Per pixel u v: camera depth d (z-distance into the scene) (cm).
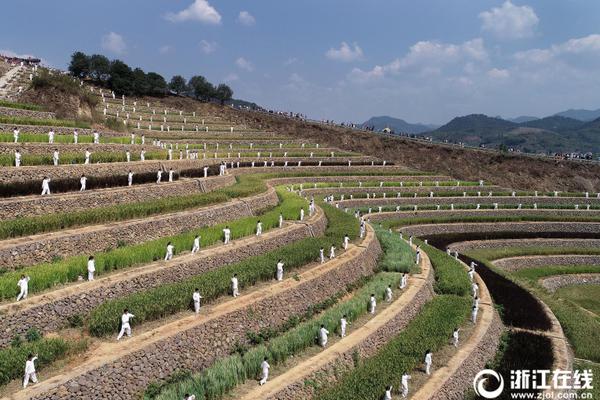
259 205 5975
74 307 3009
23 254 3281
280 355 3231
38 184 4125
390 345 3750
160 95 14950
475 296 4897
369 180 10450
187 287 3425
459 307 4597
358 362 3534
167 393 2634
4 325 2652
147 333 2945
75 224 3866
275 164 9994
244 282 3844
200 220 4803
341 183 9538
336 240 5262
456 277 5478
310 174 9956
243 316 3444
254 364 3064
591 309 6153
